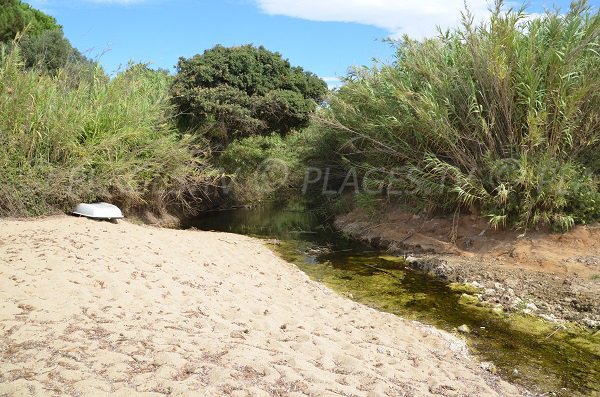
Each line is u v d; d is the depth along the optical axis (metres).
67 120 10.16
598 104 8.73
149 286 5.44
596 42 8.70
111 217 9.86
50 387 3.02
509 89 8.97
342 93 12.36
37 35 18.17
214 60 16.39
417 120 9.88
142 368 3.37
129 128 11.06
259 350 3.98
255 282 6.76
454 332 5.84
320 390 3.34
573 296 6.77
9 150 9.59
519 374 4.78
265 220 14.31
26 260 5.83
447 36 10.40
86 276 5.41
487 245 8.89
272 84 17.06
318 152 14.57
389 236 10.45
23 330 3.80
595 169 8.87
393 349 4.79
